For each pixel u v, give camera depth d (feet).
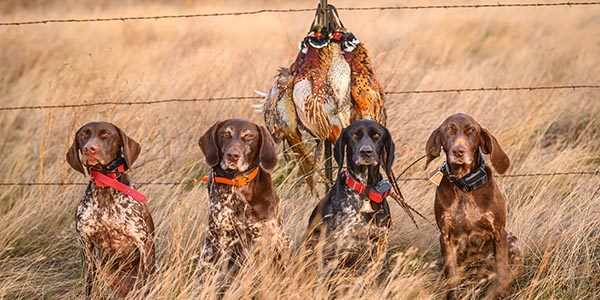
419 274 30.37
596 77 56.08
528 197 36.70
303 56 35.27
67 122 45.14
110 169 30.94
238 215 31.22
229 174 30.86
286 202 36.24
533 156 41.68
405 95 47.34
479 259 32.68
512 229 34.47
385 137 32.04
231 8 87.45
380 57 49.57
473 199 30.99
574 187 37.70
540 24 80.89
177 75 52.37
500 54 67.92
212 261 31.58
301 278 29.96
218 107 46.68
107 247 31.50
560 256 32.07
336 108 34.30
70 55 66.59
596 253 33.35
